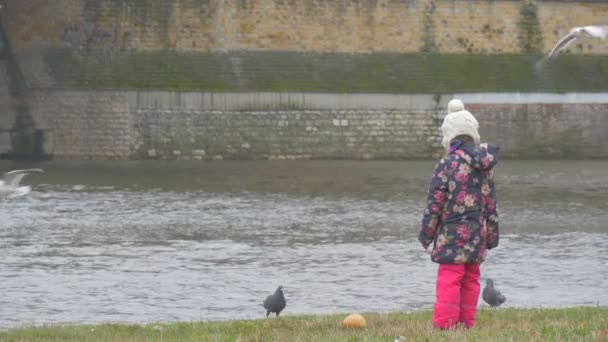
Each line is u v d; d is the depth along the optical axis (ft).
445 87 474.49
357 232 274.77
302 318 145.48
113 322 164.76
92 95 459.73
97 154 462.19
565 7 494.59
